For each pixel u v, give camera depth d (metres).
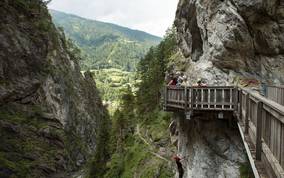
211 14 28.20
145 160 46.22
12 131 73.00
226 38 26.19
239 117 16.80
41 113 82.50
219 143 21.14
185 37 36.88
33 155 72.31
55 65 98.38
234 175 19.84
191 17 33.78
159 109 58.97
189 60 36.16
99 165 59.88
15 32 82.56
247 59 26.33
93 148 102.12
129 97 73.44
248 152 10.94
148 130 54.88
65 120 92.31
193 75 31.42
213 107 20.00
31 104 83.06
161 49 69.44
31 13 90.69
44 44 93.38
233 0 25.41
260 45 25.44
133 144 56.31
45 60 93.06
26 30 86.81
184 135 26.69
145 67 84.25
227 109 19.23
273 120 7.60
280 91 15.16
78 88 110.88
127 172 48.56
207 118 21.88
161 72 62.16
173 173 37.38
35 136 76.94
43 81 88.88
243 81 25.61
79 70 122.31
